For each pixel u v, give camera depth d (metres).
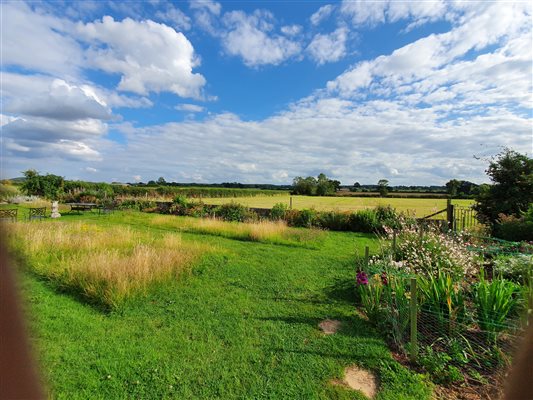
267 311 5.23
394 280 5.23
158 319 4.79
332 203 36.41
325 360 3.80
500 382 3.21
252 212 17.73
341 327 4.69
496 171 11.07
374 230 14.65
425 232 8.55
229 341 4.21
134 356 3.75
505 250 7.66
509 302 4.27
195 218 16.69
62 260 6.95
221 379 3.41
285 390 3.27
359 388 3.33
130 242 9.36
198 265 7.50
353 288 6.40
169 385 3.28
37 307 4.81
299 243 11.18
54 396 3.00
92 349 3.85
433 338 4.23
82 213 19.11
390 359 3.82
